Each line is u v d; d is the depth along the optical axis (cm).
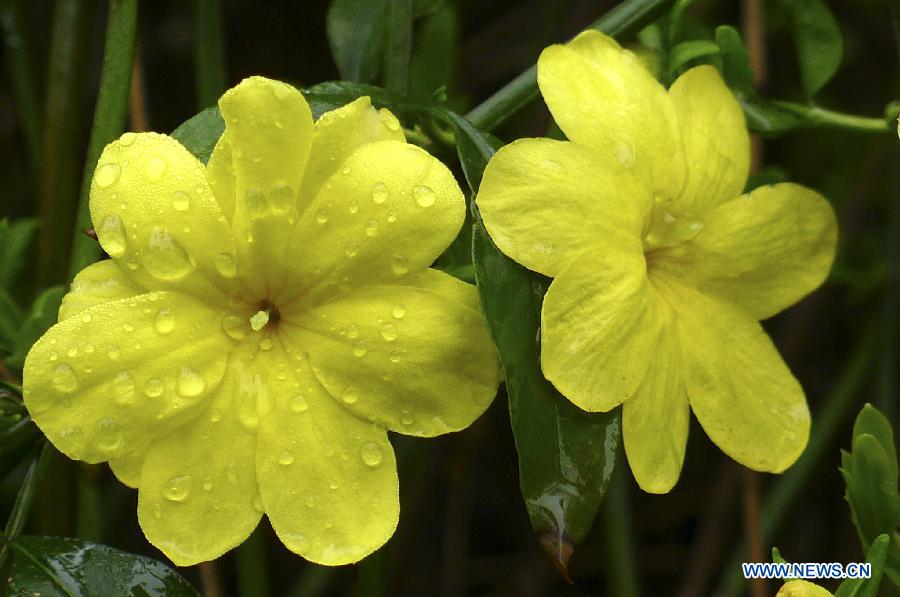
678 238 25
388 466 23
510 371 23
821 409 33
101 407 23
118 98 26
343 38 27
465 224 25
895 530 25
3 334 27
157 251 23
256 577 28
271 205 23
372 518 23
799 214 25
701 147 25
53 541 24
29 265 32
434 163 23
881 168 34
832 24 27
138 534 36
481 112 26
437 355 23
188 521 23
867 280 33
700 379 25
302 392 23
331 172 23
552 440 23
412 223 23
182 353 23
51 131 28
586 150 24
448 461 36
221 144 23
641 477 24
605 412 24
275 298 24
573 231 23
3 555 24
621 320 24
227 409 23
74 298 23
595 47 24
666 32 27
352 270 23
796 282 25
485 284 23
